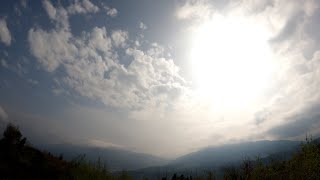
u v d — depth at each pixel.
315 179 10.87
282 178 11.70
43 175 11.51
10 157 11.60
